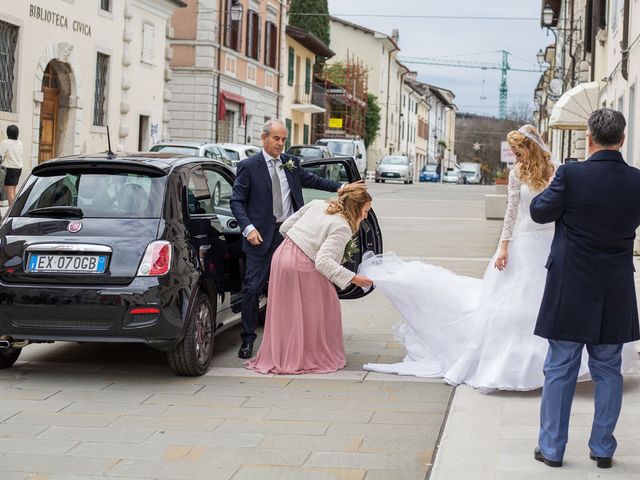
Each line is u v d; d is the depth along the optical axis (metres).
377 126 64.81
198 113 33.31
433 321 6.96
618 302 4.55
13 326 6.52
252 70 38.47
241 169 7.58
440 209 26.09
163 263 6.54
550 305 4.61
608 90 20.95
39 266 6.55
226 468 4.84
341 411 6.02
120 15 24.98
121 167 6.91
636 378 6.49
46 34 20.84
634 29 16.12
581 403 5.93
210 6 32.91
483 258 14.37
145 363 7.46
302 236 7.13
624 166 4.58
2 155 17.27
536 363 6.22
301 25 58.12
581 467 4.66
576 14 32.94
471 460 4.79
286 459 5.00
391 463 4.94
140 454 5.07
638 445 5.01
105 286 6.47
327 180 7.99
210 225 7.42
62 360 7.54
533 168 6.38
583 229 4.53
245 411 6.00
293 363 7.12
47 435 5.43
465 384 6.61
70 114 22.52
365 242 8.04
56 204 6.84
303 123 49.25
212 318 7.24
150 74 27.48
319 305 7.18
